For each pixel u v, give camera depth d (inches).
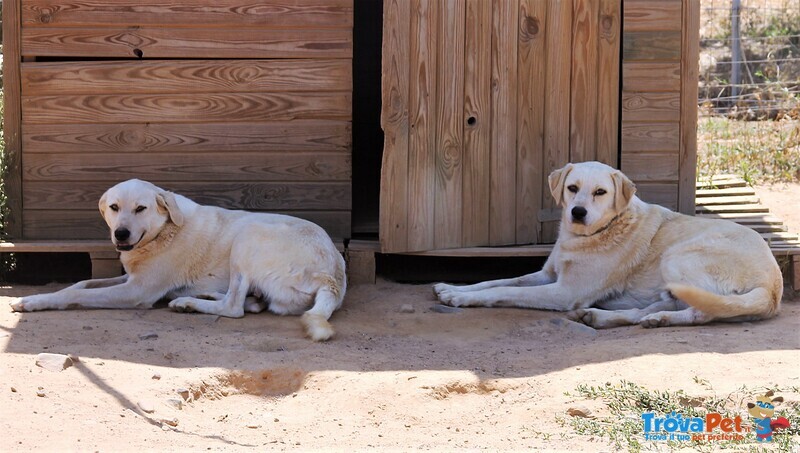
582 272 243.0
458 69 259.8
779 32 581.6
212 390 179.5
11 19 272.5
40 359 176.9
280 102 274.5
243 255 236.4
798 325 219.6
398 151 256.8
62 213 277.6
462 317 235.5
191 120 275.1
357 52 387.2
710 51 576.7
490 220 267.3
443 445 151.1
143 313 233.1
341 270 242.5
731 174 386.6
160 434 150.7
